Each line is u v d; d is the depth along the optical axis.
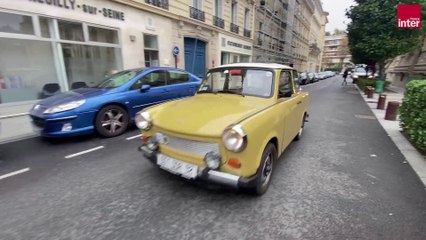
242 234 2.46
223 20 17.59
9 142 5.09
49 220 2.63
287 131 3.94
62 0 8.43
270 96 3.53
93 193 3.17
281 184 3.48
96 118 5.18
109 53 10.44
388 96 15.62
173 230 2.50
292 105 4.10
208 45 16.38
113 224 2.58
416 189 3.39
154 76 6.39
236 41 19.80
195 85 7.45
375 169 4.04
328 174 3.83
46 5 8.02
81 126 4.98
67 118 4.78
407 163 4.32
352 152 4.85
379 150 4.99
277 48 30.69
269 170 3.29
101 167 3.96
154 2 11.82
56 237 2.39
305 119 5.86
